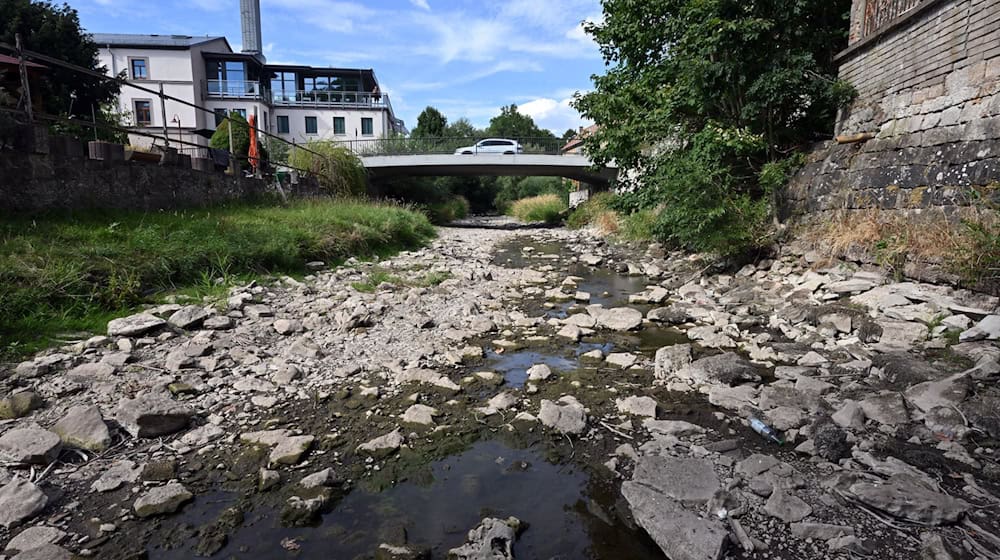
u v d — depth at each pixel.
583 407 4.04
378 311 6.76
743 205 9.80
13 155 6.87
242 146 21.66
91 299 5.52
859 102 8.34
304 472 3.17
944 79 6.44
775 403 4.00
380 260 11.22
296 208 12.99
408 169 27.36
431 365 5.07
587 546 2.58
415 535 2.63
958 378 3.88
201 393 4.20
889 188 7.24
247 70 37.66
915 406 3.79
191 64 34.91
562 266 12.28
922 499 2.66
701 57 10.05
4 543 2.50
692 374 4.75
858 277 6.87
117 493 2.92
